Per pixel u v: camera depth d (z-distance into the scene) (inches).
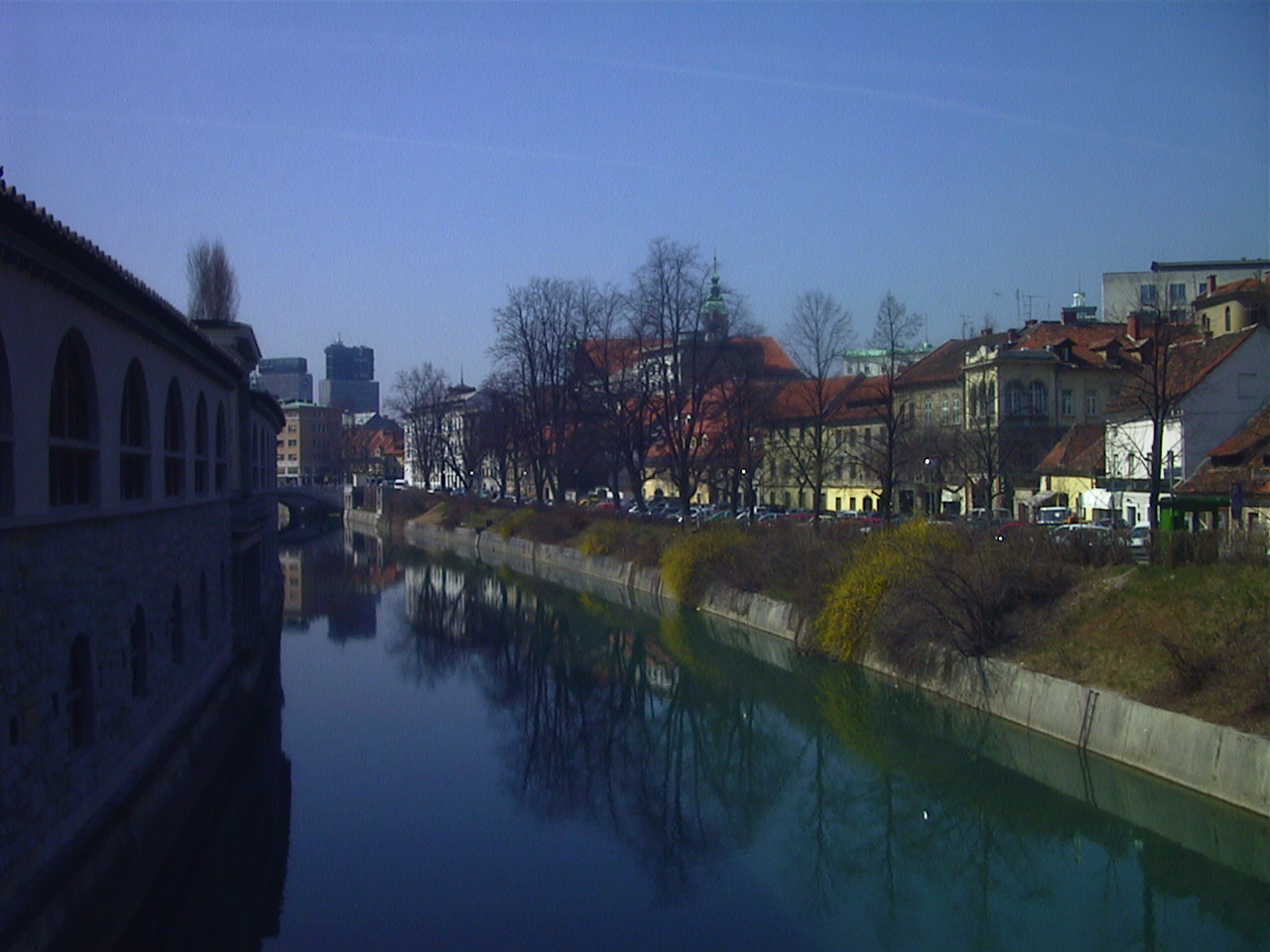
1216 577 1197.7
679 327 2832.2
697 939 850.8
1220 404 2301.9
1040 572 1421.0
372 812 1157.7
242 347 1729.8
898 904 920.3
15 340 652.1
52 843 704.4
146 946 821.9
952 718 1403.8
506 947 832.9
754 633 2075.5
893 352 2444.6
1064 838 1061.8
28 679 663.1
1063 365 3238.2
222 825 1120.2
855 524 2103.8
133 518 924.6
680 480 2844.5
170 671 1074.1
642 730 1504.7
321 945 833.5
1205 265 4389.8
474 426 5027.1
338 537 5083.7
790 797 1210.0
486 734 1483.8
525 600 2751.0
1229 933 853.2
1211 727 1000.2
